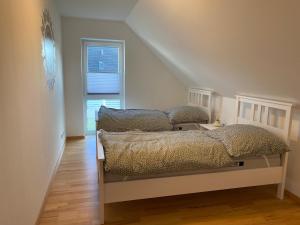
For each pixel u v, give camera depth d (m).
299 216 2.09
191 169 2.05
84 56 4.41
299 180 2.35
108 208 2.16
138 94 4.68
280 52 1.85
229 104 3.49
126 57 4.50
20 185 1.51
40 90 2.15
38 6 2.16
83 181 2.71
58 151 3.23
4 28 1.31
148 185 1.97
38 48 2.12
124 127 3.29
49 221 1.96
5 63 1.31
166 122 3.51
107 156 1.87
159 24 3.13
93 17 4.07
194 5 2.15
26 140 1.67
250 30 1.87
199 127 3.69
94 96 4.59
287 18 1.51
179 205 2.23
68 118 4.40
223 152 2.12
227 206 2.23
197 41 2.71
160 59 4.60
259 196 2.42
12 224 1.36
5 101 1.29
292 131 2.43
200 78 3.77
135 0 3.03
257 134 2.29
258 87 2.63
